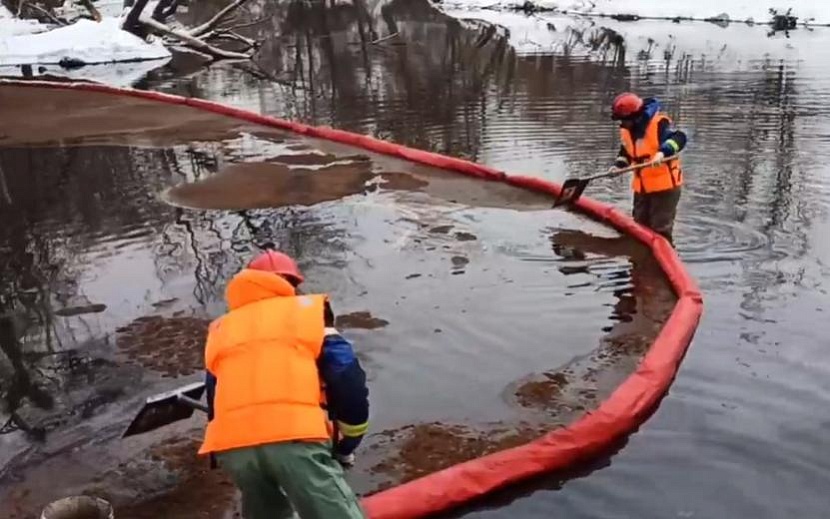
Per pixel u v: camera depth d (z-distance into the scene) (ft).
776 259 21.56
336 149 36.70
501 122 41.42
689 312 17.98
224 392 9.74
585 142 36.35
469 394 15.61
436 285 20.70
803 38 76.48
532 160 33.47
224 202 28.68
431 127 40.98
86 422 15.16
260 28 97.86
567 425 14.52
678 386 15.43
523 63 63.46
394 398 15.49
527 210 26.63
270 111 47.19
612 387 15.76
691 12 99.86
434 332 18.12
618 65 60.18
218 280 21.66
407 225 25.48
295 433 9.42
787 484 12.62
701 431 14.02
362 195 29.01
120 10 104.99
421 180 30.89
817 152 32.63
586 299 19.71
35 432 14.90
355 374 9.83
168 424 14.47
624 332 18.01
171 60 75.00
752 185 28.19
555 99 47.57
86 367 17.26
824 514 11.93
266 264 10.51
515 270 21.57
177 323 19.15
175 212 27.71
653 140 22.82
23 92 55.42
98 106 49.55
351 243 24.02
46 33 76.74
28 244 25.09
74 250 24.40
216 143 38.45
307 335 9.81
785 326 17.72
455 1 128.88
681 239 23.17
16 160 35.70
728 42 73.41
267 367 9.65
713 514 11.98
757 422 14.23
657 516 11.99
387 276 21.38
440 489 12.42
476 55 69.21
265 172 32.65
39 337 18.72
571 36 82.28
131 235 25.58
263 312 10.03
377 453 13.84
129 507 12.65
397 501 12.23
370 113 45.52
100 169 33.96
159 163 34.68
